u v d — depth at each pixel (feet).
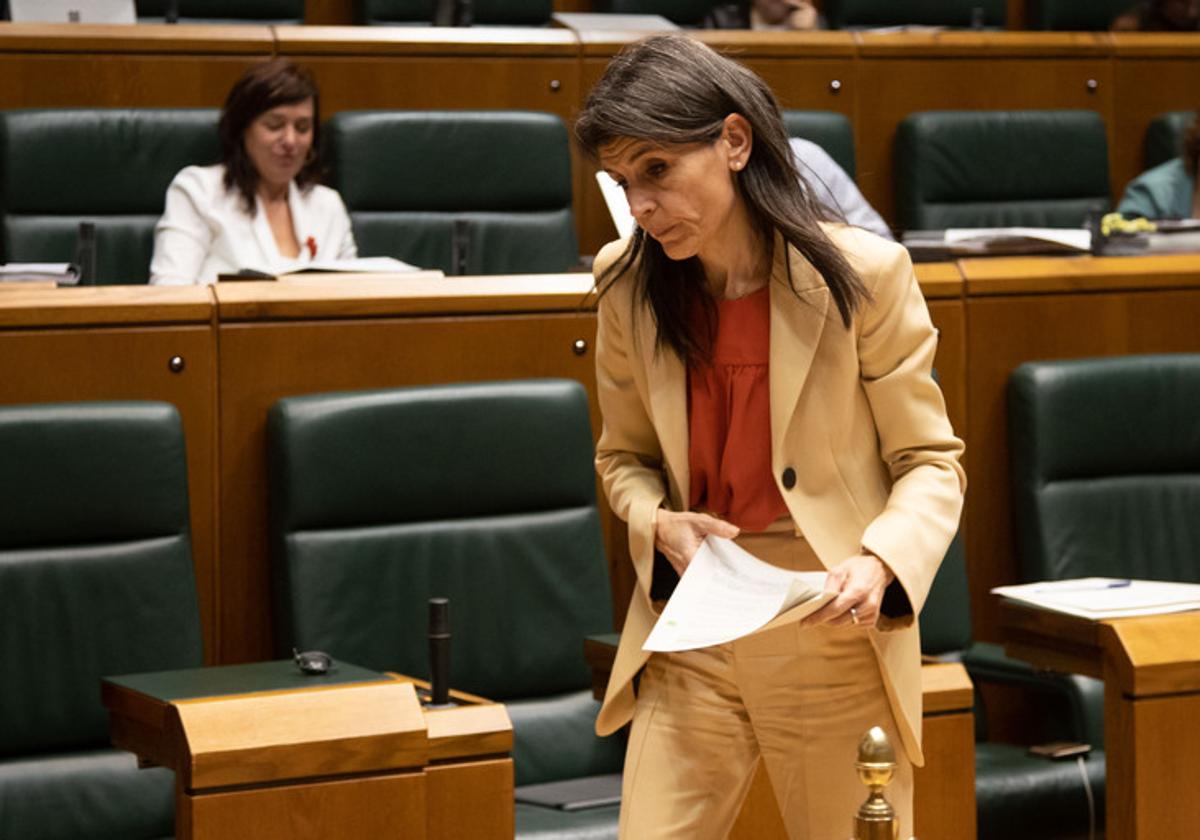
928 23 32.65
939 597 18.54
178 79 24.79
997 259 20.34
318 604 16.24
